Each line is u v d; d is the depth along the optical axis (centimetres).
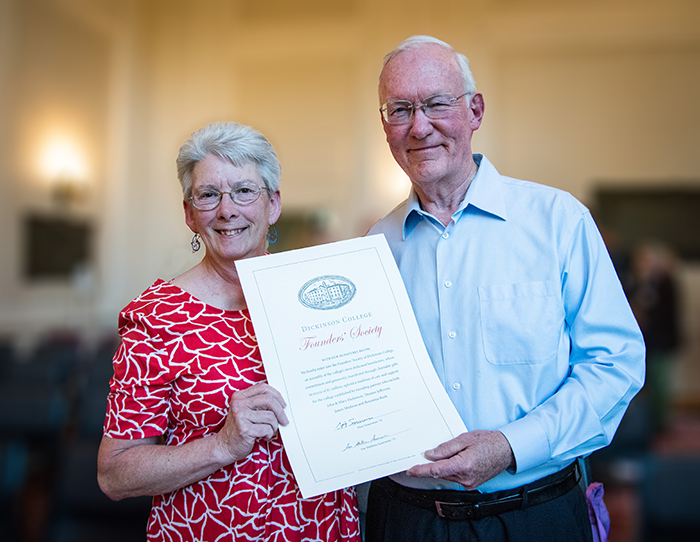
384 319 126
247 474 119
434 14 728
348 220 756
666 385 577
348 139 758
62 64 639
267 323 120
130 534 200
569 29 710
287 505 122
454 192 138
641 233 719
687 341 715
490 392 128
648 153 716
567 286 129
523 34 716
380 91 137
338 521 128
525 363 126
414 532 128
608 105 721
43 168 617
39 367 407
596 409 121
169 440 124
